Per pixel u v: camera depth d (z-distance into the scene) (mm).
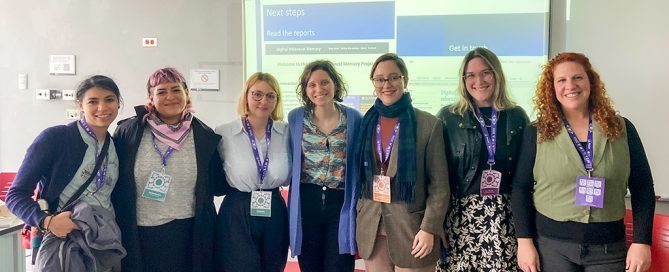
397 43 3727
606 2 3357
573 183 2031
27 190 2123
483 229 2219
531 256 2111
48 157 2164
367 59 3779
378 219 2316
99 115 2207
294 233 2453
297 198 2453
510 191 2254
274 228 2502
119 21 4234
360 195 2373
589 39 3406
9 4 4430
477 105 2332
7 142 4516
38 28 4395
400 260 2268
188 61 4129
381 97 2350
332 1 3809
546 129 2086
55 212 2158
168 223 2330
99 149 2254
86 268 2168
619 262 2020
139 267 2301
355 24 3785
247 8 3961
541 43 3488
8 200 2109
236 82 4047
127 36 4227
